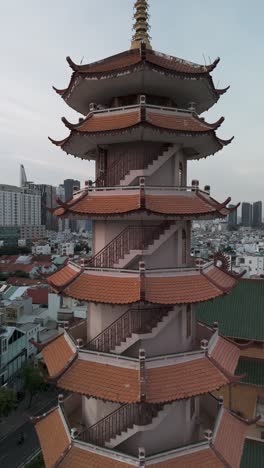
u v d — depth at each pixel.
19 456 54.69
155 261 21.45
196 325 25.97
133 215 19.62
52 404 69.88
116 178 21.98
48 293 100.38
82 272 21.47
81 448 20.14
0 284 117.75
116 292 19.62
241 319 43.12
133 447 20.91
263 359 41.38
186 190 21.22
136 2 23.44
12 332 71.31
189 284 20.48
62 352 22.64
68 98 23.23
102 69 20.98
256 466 31.47
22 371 70.06
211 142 21.91
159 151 21.80
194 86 21.52
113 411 21.50
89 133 20.42
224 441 21.69
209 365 20.69
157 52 21.56
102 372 19.72
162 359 19.73
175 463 19.22
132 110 20.78
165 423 21.44
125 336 20.86
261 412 38.56
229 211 22.12
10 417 65.25
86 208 20.55
